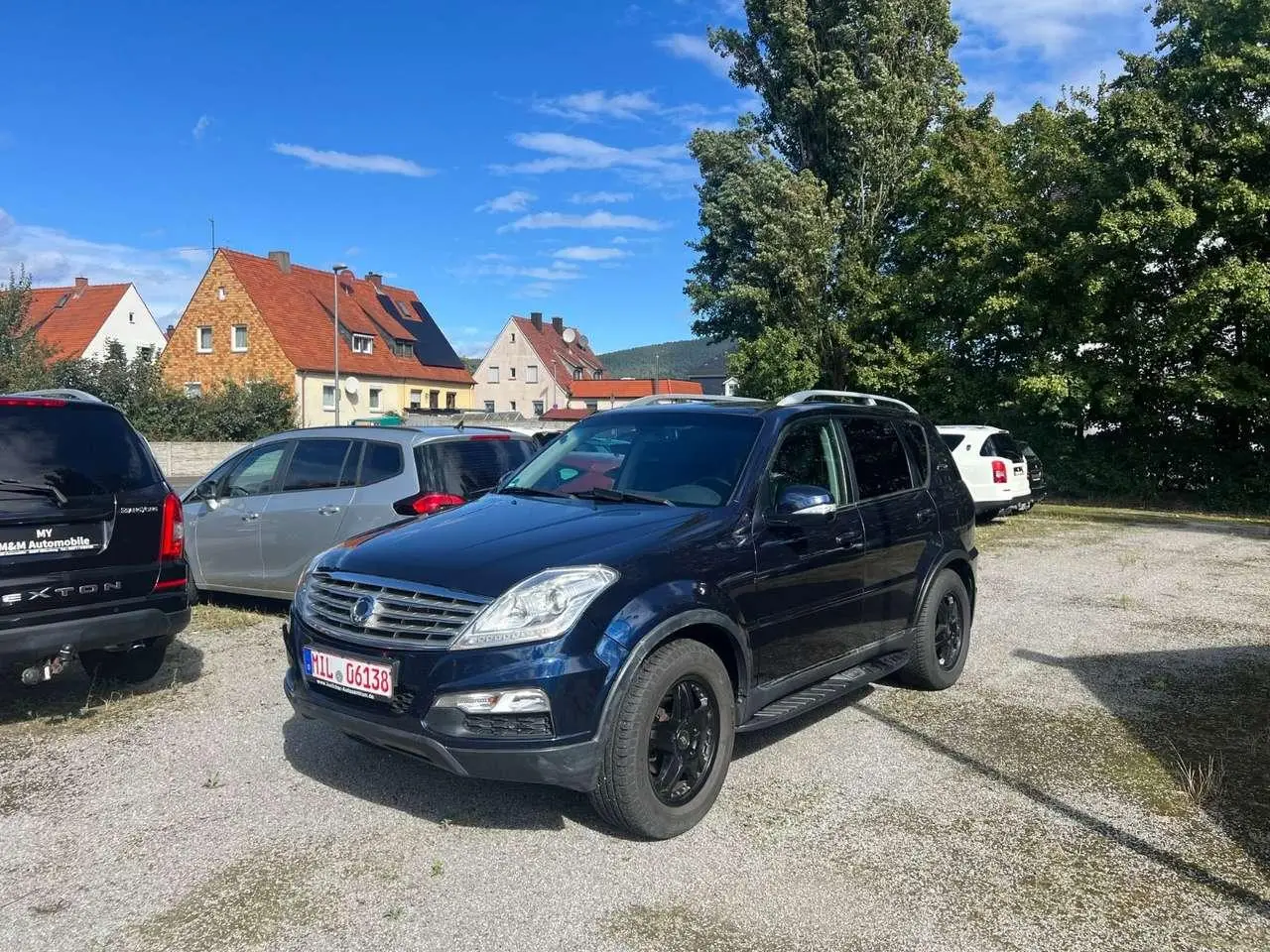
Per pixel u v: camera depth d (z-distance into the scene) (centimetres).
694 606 372
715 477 442
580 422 542
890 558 514
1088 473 2048
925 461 588
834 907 318
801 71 2806
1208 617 786
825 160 2850
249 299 4859
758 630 411
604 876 337
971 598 610
